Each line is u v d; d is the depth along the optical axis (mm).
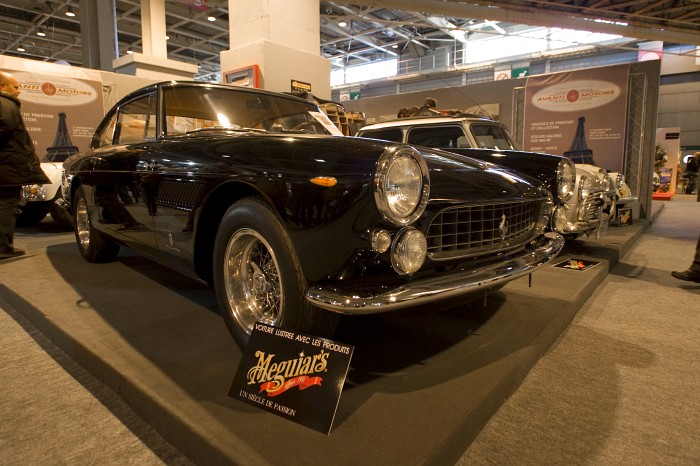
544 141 7742
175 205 2061
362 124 5477
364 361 1777
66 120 7918
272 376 1455
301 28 6434
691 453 1399
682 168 17016
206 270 2084
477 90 8516
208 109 2486
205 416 1370
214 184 1805
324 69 6770
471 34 20953
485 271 1681
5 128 3271
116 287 2732
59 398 1675
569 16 11219
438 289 1471
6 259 3516
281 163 1603
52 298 2500
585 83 7277
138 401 1542
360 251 1427
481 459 1353
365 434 1279
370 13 17047
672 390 1799
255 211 1635
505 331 2105
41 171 3586
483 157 3289
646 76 6832
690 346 2246
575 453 1391
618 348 2215
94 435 1460
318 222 1456
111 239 2990
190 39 20312
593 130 7305
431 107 5703
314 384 1368
